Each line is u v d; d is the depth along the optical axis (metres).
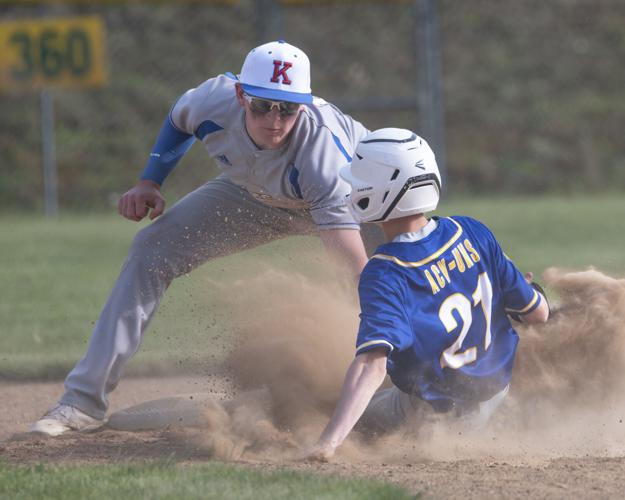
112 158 57.78
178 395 17.20
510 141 64.88
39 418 16.89
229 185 16.11
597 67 67.31
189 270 16.23
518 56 67.12
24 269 33.88
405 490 10.61
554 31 67.56
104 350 15.66
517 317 13.70
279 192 14.78
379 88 63.19
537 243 38.00
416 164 12.46
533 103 65.88
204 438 14.26
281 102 13.80
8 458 13.40
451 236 12.84
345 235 14.05
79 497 10.53
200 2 50.38
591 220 45.47
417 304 12.43
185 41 61.22
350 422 12.09
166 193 54.06
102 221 50.22
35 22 47.78
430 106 51.50
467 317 12.72
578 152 64.56
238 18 61.47
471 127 65.25
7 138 57.62
